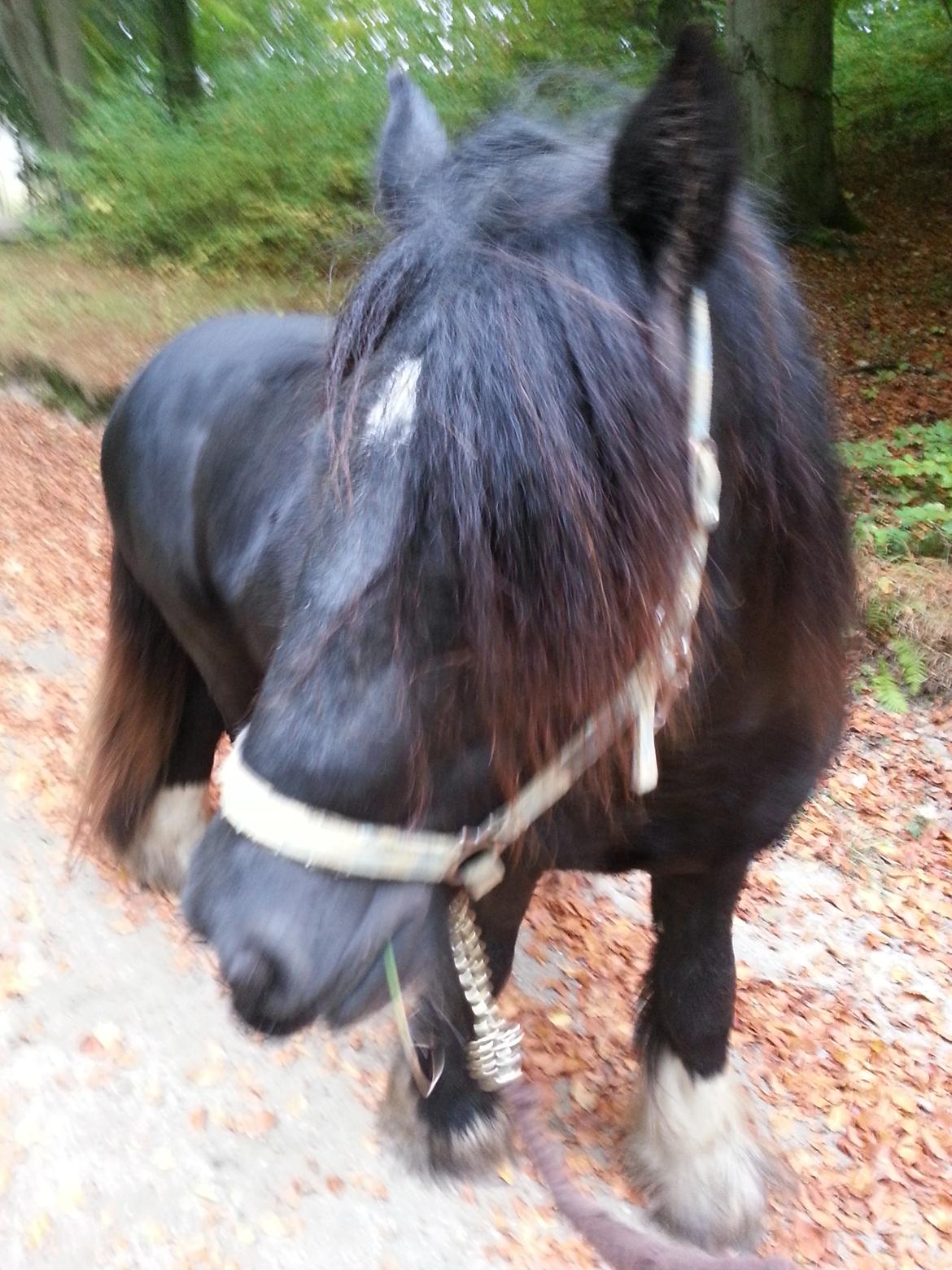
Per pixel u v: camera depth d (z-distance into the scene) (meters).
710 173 1.45
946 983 3.85
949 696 5.61
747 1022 3.41
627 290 1.41
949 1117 3.21
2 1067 2.61
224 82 11.99
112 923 3.14
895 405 8.89
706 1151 2.50
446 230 1.47
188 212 10.71
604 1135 2.76
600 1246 1.50
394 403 1.37
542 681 1.33
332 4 12.48
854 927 4.08
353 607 1.37
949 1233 2.77
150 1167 2.43
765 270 1.71
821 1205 2.73
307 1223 2.36
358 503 1.39
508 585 1.30
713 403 1.57
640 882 4.07
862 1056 3.38
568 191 1.50
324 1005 1.45
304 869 1.45
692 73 1.41
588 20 12.06
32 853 3.38
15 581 5.41
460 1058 2.46
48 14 12.73
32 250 11.13
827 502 1.84
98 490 6.92
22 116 14.84
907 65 17.75
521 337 1.32
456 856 1.55
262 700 1.53
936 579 6.03
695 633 1.55
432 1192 2.48
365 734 1.41
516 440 1.29
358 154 10.76
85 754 3.28
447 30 12.12
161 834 3.24
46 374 8.30
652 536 1.34
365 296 1.51
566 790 1.65
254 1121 2.59
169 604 2.85
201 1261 2.24
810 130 12.95
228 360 2.77
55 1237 2.23
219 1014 2.88
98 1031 2.76
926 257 12.66
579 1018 3.22
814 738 2.02
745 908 4.08
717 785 1.94
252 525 2.38
